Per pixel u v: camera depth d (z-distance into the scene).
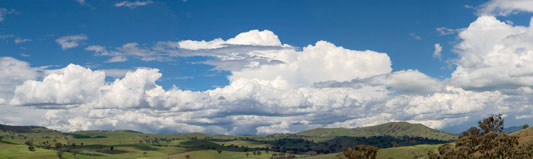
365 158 104.62
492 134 102.19
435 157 103.25
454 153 97.88
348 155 106.25
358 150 106.25
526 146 94.94
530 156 90.25
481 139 103.75
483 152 100.44
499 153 94.94
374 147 105.06
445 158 98.56
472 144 105.00
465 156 96.62
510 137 99.94
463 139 108.44
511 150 93.81
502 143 97.62
